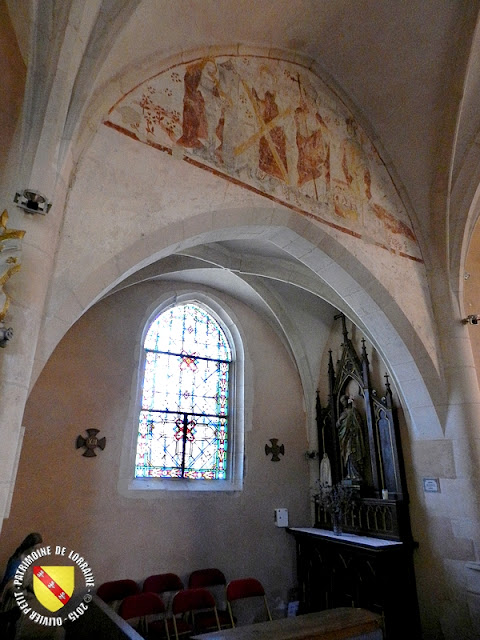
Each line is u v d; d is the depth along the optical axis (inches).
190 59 190.2
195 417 313.7
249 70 215.5
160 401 303.6
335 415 321.7
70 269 132.1
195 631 239.6
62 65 117.0
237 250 279.7
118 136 156.2
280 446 330.3
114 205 148.0
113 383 280.5
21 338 106.3
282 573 298.0
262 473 316.5
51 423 251.4
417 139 256.7
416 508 250.2
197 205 169.8
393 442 267.7
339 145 246.4
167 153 168.6
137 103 165.8
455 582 221.0
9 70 113.7
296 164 217.5
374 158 266.7
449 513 231.0
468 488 224.4
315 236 213.2
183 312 339.3
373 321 243.9
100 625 168.1
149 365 307.7
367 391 293.1
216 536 282.7
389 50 236.8
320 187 224.5
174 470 292.8
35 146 118.5
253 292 341.1
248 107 206.7
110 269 141.6
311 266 233.6
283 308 346.6
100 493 253.9
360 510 277.1
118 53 149.3
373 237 241.6
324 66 253.6
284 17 212.5
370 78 251.8
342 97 263.1
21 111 120.0
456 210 260.1
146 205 155.9
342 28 231.1
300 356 354.9
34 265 113.9
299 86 238.7
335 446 313.1
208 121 187.6
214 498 291.0
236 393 335.3
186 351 328.2
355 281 228.4
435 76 235.9
